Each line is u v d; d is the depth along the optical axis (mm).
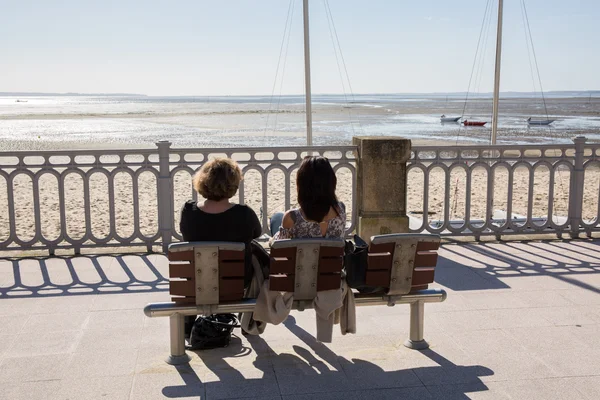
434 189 16141
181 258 4105
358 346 4629
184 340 4434
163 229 7383
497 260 7047
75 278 6332
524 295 5785
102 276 6410
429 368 4227
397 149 6922
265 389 3924
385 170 6953
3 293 5848
